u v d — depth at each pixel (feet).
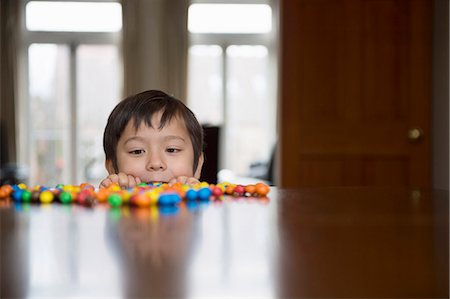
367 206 2.13
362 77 8.24
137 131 3.59
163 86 19.76
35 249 1.24
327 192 2.83
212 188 2.57
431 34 8.23
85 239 1.36
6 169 13.84
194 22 20.83
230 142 21.07
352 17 8.24
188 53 20.04
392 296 0.92
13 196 2.29
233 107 21.15
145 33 19.72
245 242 1.33
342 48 8.24
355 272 1.05
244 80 21.12
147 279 0.99
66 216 1.78
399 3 8.27
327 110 8.21
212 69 20.99
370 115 8.23
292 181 8.18
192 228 1.54
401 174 8.21
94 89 20.89
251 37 21.02
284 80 8.21
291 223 1.65
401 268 1.09
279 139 8.34
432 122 8.22
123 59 19.71
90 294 0.91
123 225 1.59
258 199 2.40
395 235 1.45
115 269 1.06
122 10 19.72
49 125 20.72
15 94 20.04
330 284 0.98
